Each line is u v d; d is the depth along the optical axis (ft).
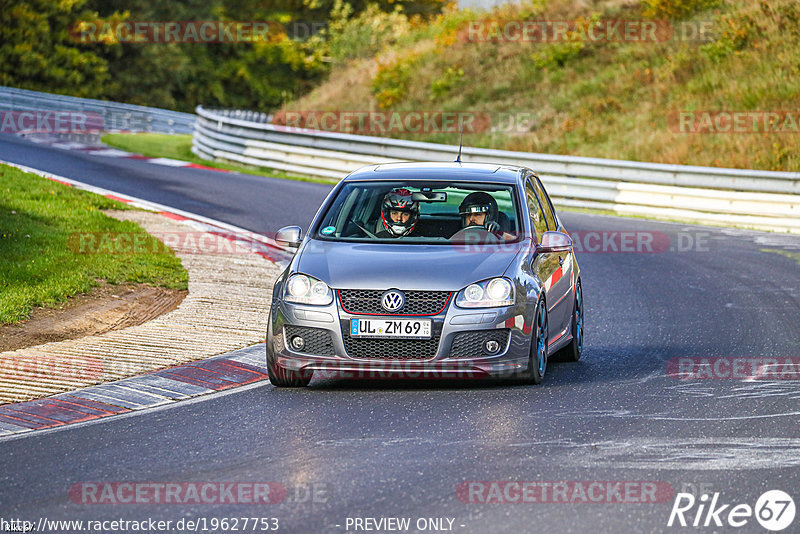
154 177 277.03
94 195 215.51
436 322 90.58
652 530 57.62
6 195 193.36
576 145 332.19
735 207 244.83
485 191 104.78
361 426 81.00
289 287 94.12
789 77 330.34
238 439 77.56
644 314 139.13
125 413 86.22
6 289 130.31
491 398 90.84
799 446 74.69
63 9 620.90
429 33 475.72
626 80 364.79
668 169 257.96
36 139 360.07
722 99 332.19
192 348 110.32
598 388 95.20
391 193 104.17
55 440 77.87
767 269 178.09
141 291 140.05
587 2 425.28
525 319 93.20
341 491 64.54
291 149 319.68
